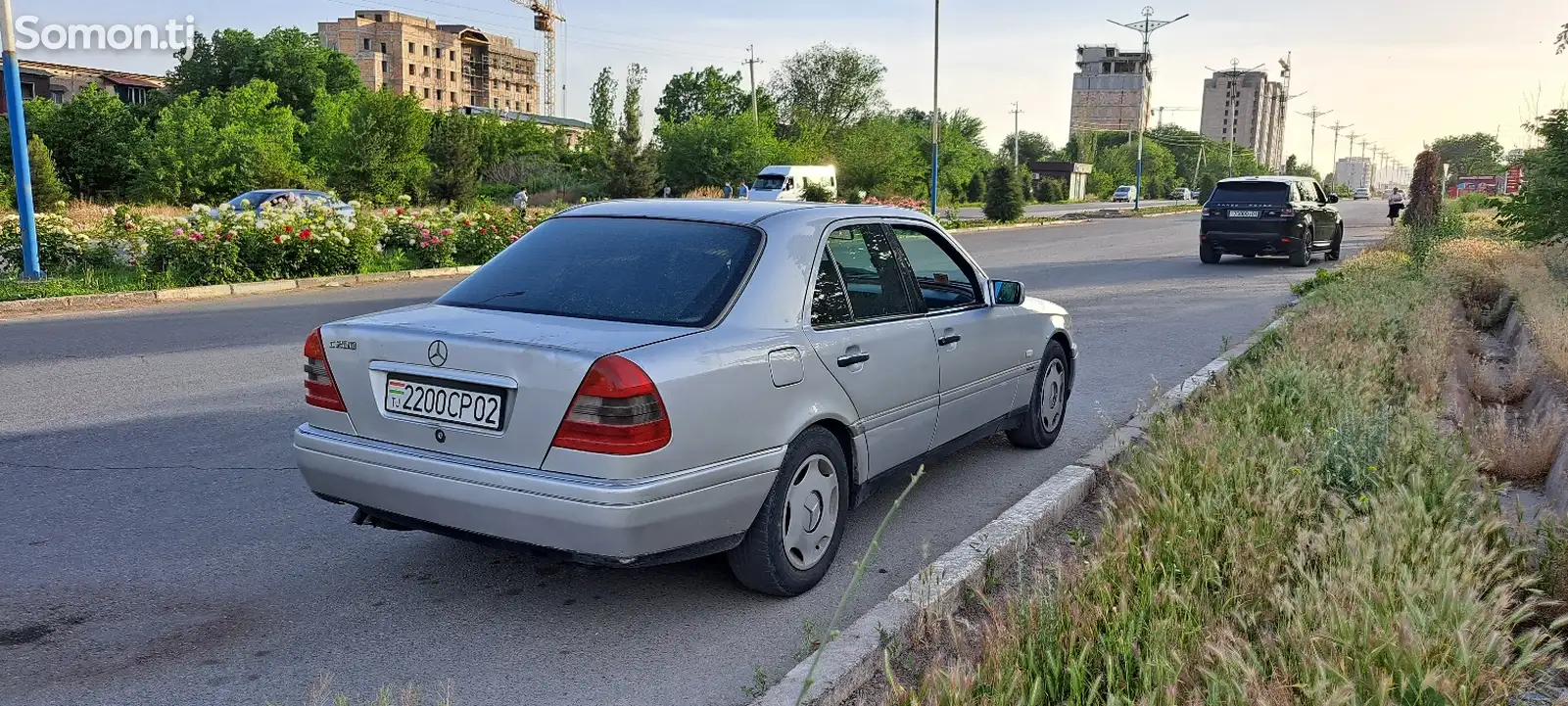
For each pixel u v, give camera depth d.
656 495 3.43
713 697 3.35
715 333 3.74
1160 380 8.72
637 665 3.55
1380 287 12.40
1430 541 3.86
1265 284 17.11
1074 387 8.44
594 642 3.71
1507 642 3.22
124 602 3.98
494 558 4.49
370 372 3.81
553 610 3.98
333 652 3.60
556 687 3.39
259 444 6.32
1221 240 20.91
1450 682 2.83
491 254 20.02
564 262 4.23
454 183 49.38
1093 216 53.66
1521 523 4.23
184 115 48.84
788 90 90.69
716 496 3.63
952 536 4.90
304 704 3.23
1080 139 125.31
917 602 3.73
